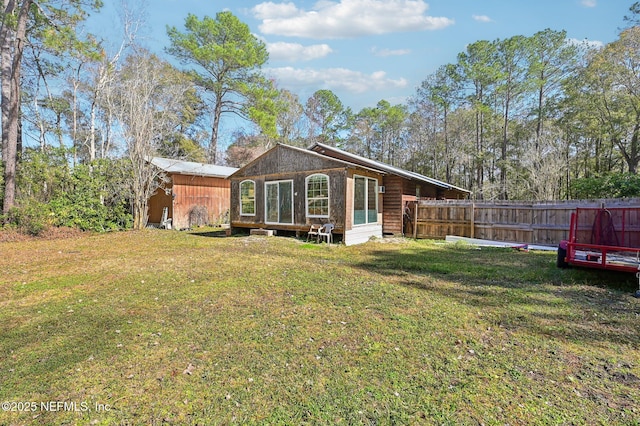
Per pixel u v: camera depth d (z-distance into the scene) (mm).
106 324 3945
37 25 14938
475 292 5258
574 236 6438
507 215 11070
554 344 3408
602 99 18594
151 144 15805
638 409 2369
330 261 7879
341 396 2514
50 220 12617
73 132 19641
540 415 2301
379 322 3967
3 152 12711
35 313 4340
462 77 26062
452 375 2807
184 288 5488
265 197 13234
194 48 22672
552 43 22078
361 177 12055
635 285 5523
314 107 36156
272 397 2512
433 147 28938
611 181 12789
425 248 10102
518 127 25188
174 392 2582
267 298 4926
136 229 14984
